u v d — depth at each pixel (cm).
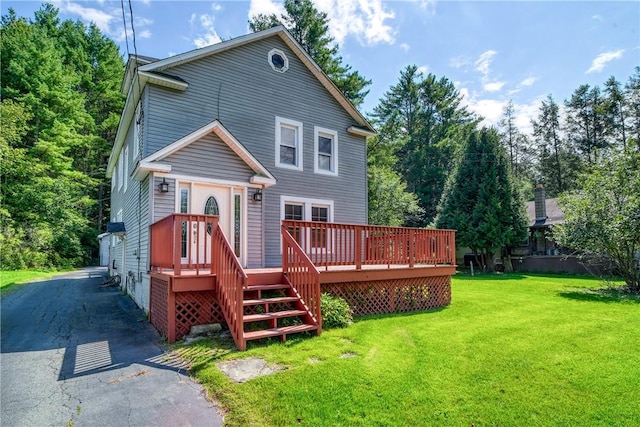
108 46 2970
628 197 1061
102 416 326
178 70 856
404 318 706
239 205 820
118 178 1472
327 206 1112
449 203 1945
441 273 877
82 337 588
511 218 1791
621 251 1102
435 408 335
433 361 451
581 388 379
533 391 371
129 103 957
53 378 413
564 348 506
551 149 3338
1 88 2048
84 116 2445
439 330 605
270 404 338
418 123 3266
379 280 773
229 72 938
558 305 855
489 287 1226
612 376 409
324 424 306
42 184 2000
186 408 338
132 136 1066
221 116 914
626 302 896
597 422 315
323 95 1134
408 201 2302
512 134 3581
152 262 702
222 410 333
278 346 498
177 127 844
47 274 1742
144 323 685
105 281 1421
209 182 773
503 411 331
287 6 2097
